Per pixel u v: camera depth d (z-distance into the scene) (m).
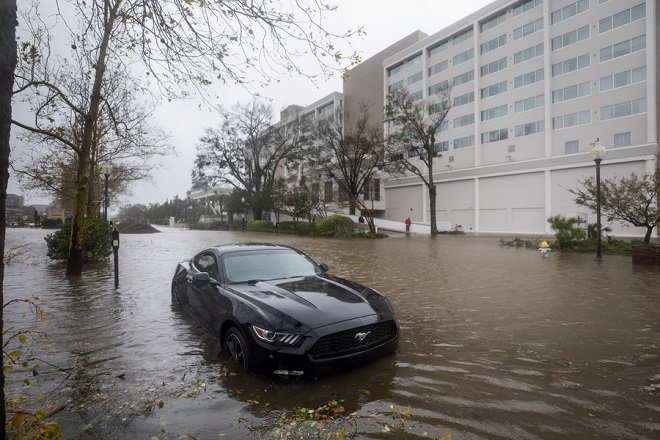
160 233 39.19
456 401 3.16
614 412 2.97
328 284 4.64
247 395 3.28
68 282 8.90
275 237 30.89
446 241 25.16
